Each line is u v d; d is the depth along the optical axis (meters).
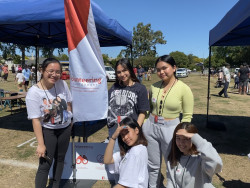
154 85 2.60
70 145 3.15
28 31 6.55
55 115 2.48
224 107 8.83
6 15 3.60
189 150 1.92
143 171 1.95
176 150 2.00
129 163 1.91
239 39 5.98
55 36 7.09
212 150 1.74
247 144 4.75
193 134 1.83
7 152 4.19
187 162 1.95
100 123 6.36
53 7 3.44
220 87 16.89
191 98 2.37
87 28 2.56
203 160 1.78
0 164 3.68
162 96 2.43
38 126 2.37
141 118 2.50
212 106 9.02
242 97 11.62
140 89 2.51
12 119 6.73
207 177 1.86
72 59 2.64
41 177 2.49
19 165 3.67
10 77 25.59
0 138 4.97
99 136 5.21
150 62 50.41
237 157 4.08
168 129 2.36
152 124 2.48
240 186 3.11
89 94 2.67
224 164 3.79
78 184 3.05
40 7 3.48
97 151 3.13
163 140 2.38
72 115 2.74
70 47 2.63
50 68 2.35
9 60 52.84
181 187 1.97
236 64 48.69
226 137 5.19
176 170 1.99
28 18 3.53
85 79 2.65
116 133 2.08
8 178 3.25
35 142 4.76
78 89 2.67
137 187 1.87
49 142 2.50
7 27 5.96
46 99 2.44
